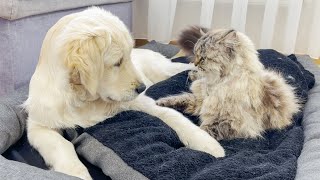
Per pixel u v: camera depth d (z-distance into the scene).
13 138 1.20
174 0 2.46
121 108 1.25
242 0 2.32
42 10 1.62
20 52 1.60
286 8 2.40
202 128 1.21
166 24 2.55
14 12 1.48
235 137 1.19
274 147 1.18
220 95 1.20
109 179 1.03
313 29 2.29
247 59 1.20
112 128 1.12
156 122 1.16
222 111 1.19
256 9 2.49
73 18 1.10
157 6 2.51
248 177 0.93
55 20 1.74
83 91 1.09
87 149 1.07
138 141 1.05
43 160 1.09
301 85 1.52
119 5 2.26
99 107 1.19
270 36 2.36
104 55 1.05
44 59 1.14
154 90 1.51
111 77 1.10
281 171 0.95
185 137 1.13
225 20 2.58
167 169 0.94
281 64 1.58
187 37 1.70
